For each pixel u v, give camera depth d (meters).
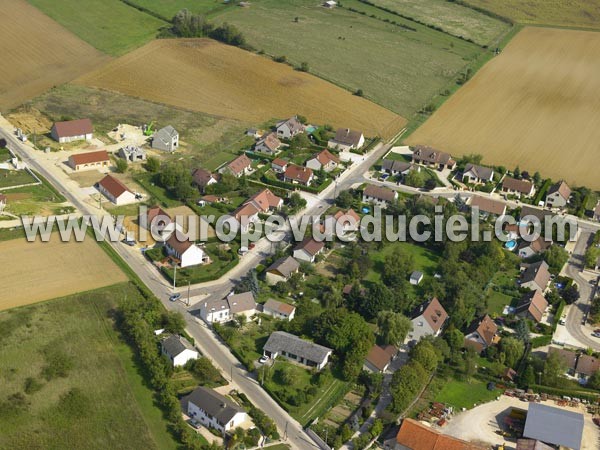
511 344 192.62
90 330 188.62
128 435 159.50
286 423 168.00
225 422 160.25
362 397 178.12
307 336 194.88
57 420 161.38
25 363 175.38
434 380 185.25
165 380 171.88
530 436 166.75
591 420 176.88
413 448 160.00
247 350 189.00
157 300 198.00
